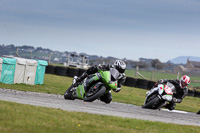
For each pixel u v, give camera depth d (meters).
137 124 20.36
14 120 15.88
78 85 28.73
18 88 38.94
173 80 33.72
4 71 42.94
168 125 21.52
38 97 29.66
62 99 30.73
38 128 14.90
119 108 29.50
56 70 84.38
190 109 43.31
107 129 17.02
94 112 23.70
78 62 135.25
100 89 27.02
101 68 27.11
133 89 70.25
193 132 20.16
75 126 16.62
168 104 34.19
